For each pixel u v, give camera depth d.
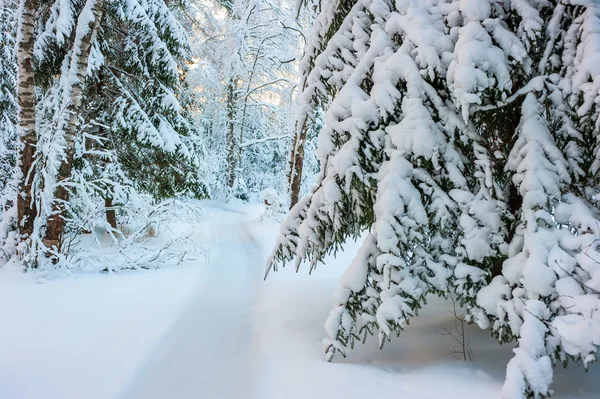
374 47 3.43
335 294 3.33
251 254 8.80
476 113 3.07
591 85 2.57
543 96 2.91
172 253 7.54
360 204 3.47
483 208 3.04
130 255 7.30
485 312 2.95
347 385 2.80
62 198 6.57
